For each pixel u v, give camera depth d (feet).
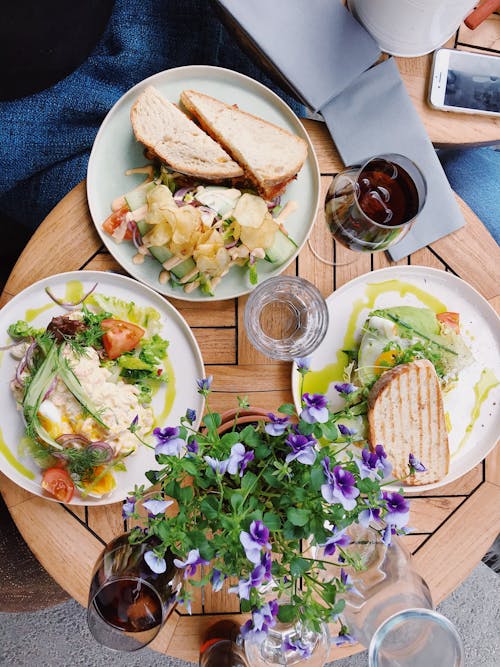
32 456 2.22
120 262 2.26
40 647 3.83
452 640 1.51
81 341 2.22
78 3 2.82
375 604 1.69
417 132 2.42
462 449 2.46
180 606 2.30
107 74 2.84
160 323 2.29
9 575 2.82
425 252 2.48
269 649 1.72
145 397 2.28
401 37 2.31
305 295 2.22
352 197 2.08
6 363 2.24
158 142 2.24
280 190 2.33
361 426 2.35
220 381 2.34
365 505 1.50
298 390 2.34
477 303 2.46
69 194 2.28
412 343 2.33
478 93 2.46
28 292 2.23
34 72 2.86
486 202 3.13
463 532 2.45
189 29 2.77
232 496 1.42
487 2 2.39
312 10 2.31
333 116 2.39
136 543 1.63
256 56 2.51
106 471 2.23
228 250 2.23
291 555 1.53
